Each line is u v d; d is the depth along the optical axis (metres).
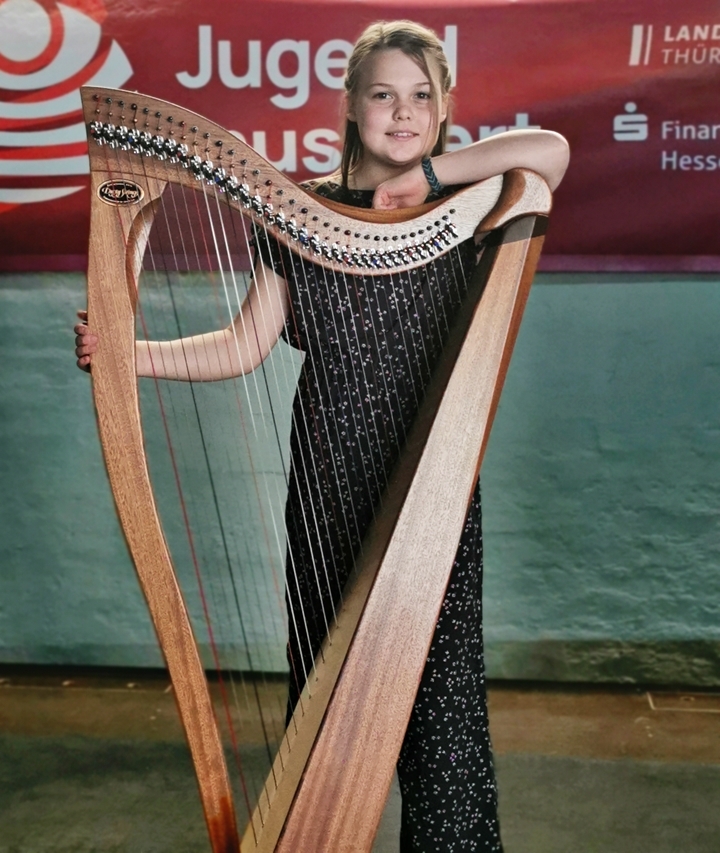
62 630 3.28
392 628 1.49
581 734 2.82
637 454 3.05
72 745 2.77
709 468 3.04
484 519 3.12
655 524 3.08
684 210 2.87
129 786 2.52
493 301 1.55
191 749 1.38
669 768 2.60
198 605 3.13
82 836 2.26
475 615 1.75
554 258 2.93
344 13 2.85
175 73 2.92
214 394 2.86
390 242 1.52
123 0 2.89
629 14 2.78
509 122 2.85
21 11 2.91
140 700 3.09
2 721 2.93
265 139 2.92
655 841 2.22
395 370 1.66
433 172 1.65
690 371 3.00
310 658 1.75
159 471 3.03
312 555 1.73
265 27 2.88
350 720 1.48
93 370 1.33
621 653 3.15
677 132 2.83
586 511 3.09
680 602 3.11
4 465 3.21
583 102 2.83
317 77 2.89
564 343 3.01
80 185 3.01
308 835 1.46
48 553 3.24
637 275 2.95
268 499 2.97
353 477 1.69
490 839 1.81
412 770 1.74
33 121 2.97
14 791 2.49
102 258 1.33
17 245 3.04
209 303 2.88
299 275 1.66
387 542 1.51
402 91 1.77
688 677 3.14
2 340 3.14
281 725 2.86
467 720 1.75
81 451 3.18
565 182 2.88
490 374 1.54
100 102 1.33
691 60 2.79
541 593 3.14
